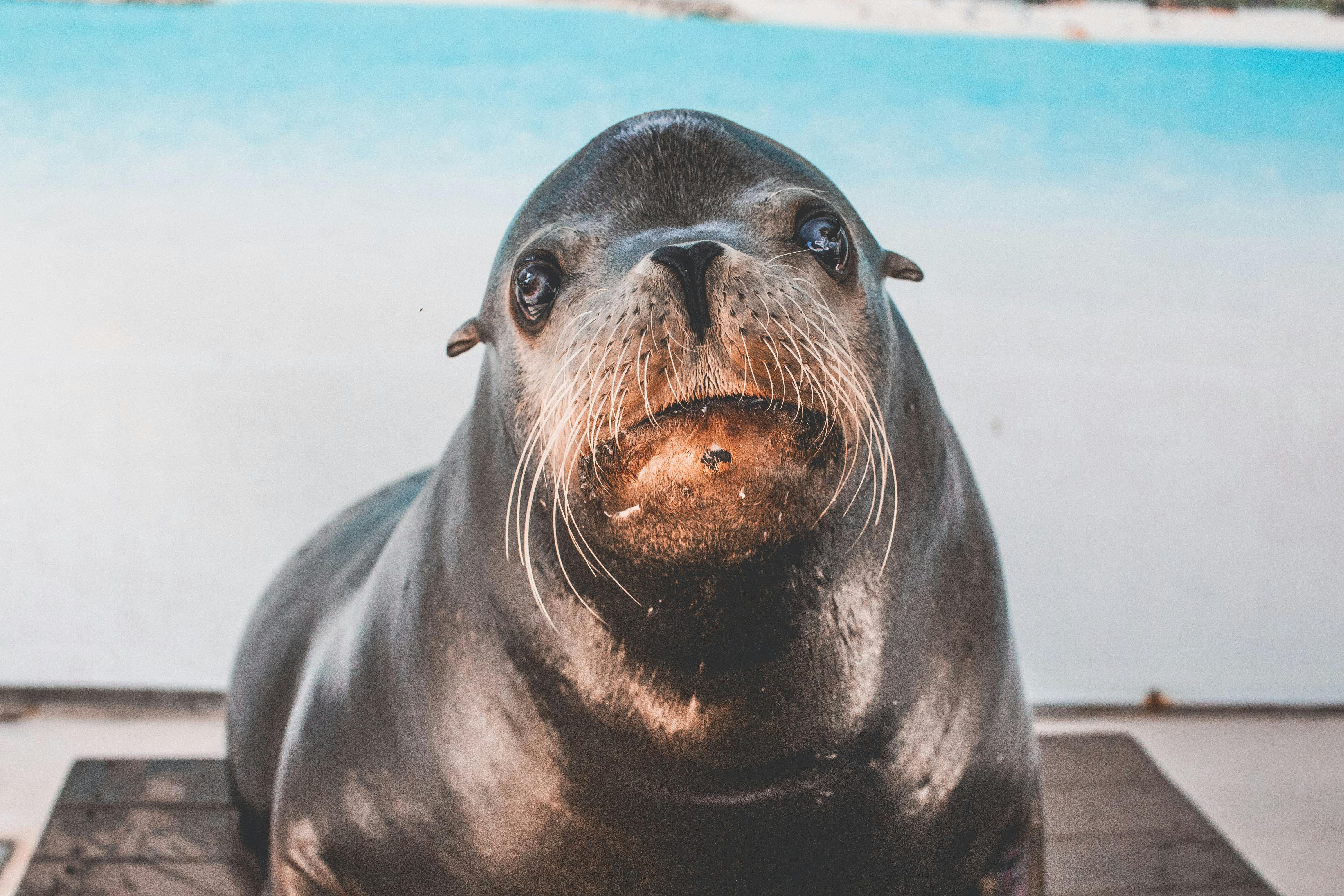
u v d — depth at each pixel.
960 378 12.70
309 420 11.54
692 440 2.36
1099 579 8.73
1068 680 7.26
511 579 2.98
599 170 2.78
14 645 7.66
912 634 2.96
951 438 3.28
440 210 16.77
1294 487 10.23
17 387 12.29
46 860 4.74
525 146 18.81
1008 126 20.14
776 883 3.03
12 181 17.55
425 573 3.33
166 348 13.27
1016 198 17.95
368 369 12.80
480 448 3.15
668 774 2.88
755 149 2.82
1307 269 15.79
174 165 18.02
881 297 2.91
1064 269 15.71
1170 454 10.99
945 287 15.16
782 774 2.89
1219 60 22.30
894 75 21.22
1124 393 12.34
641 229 2.66
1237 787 6.13
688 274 2.29
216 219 16.56
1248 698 7.02
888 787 3.00
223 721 6.87
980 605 3.19
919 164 18.62
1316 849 5.55
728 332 2.29
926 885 3.20
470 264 15.42
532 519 2.85
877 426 2.71
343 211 16.78
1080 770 5.50
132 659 7.48
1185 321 14.16
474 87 20.03
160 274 15.16
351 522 4.99
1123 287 15.20
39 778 6.16
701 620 2.68
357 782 3.43
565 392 2.48
